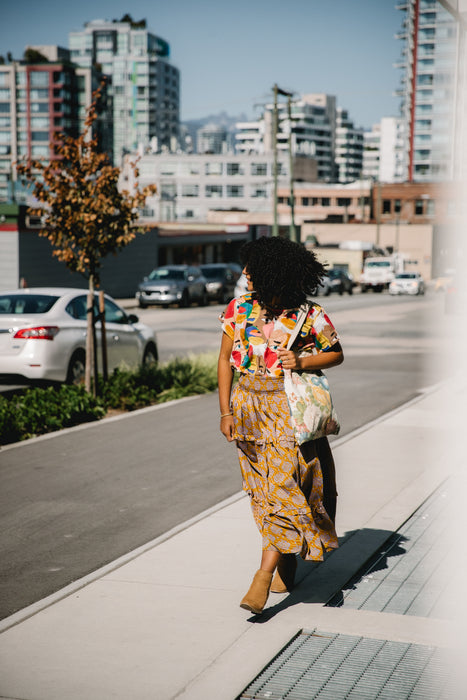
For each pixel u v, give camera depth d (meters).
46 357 11.71
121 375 12.11
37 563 5.25
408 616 4.19
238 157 142.25
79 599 4.46
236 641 3.90
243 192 142.62
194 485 7.21
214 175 142.88
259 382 4.27
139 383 12.38
